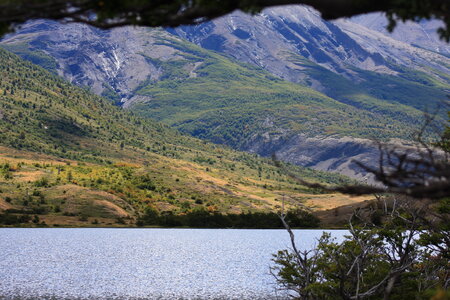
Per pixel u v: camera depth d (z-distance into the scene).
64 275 76.69
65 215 175.50
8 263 90.12
